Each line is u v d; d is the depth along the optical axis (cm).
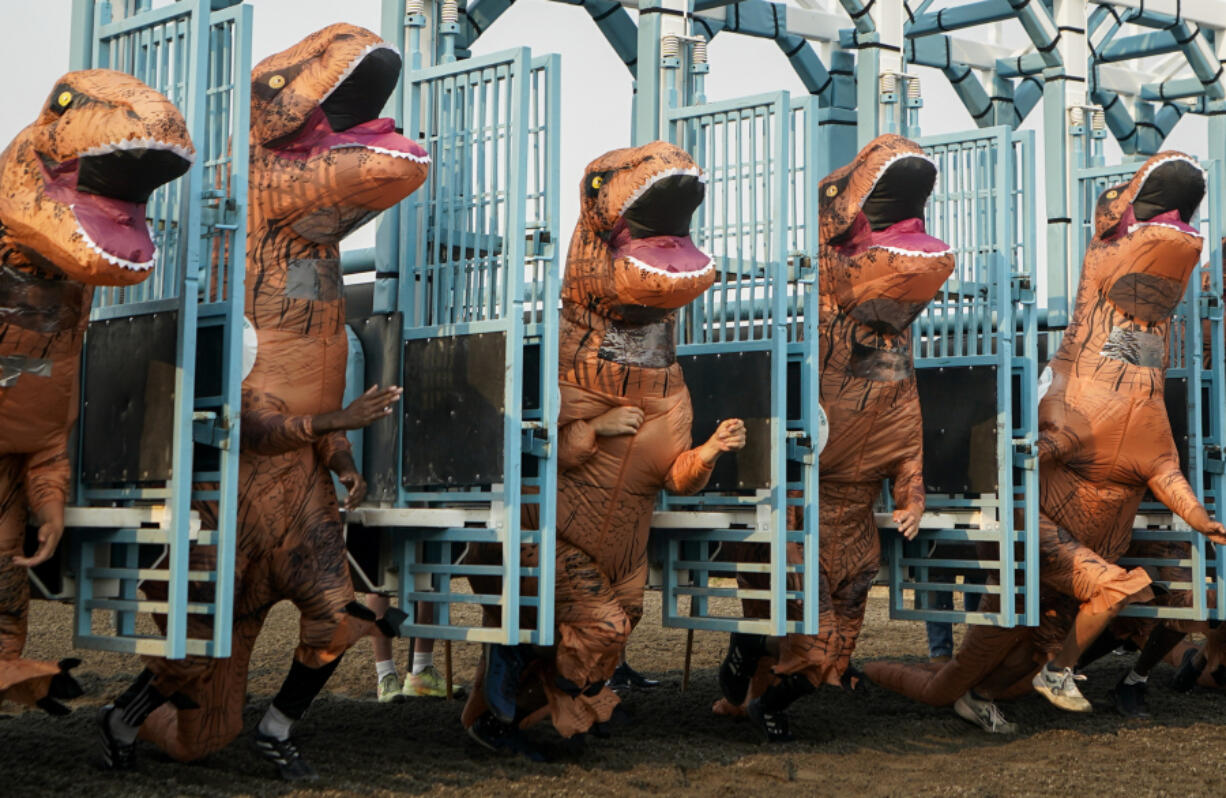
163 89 559
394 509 623
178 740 589
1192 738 772
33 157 477
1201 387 929
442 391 636
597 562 660
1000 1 1244
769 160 710
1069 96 1074
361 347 685
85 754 618
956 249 842
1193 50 1316
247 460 556
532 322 661
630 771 635
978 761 694
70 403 516
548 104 627
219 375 543
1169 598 853
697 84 813
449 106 664
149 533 523
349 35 579
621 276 627
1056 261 1050
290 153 577
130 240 473
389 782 586
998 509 768
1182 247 779
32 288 487
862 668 993
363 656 1028
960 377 798
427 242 677
